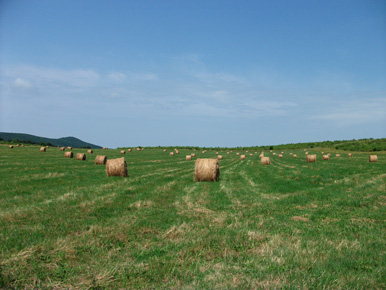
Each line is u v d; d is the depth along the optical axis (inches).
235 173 944.3
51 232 268.8
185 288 161.5
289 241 242.8
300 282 166.7
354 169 996.6
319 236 257.4
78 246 227.8
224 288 160.6
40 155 1624.0
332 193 504.7
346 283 166.9
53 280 173.9
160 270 185.9
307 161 1507.1
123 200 434.6
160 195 488.7
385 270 181.5
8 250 217.3
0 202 406.3
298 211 378.3
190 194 512.4
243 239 250.7
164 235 263.0
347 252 213.3
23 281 170.6
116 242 244.2
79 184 593.6
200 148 4421.8
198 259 204.7
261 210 386.0
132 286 166.9
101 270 183.5
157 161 1512.1
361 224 303.4
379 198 448.5
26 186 549.3
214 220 325.1
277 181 705.0
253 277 174.7
